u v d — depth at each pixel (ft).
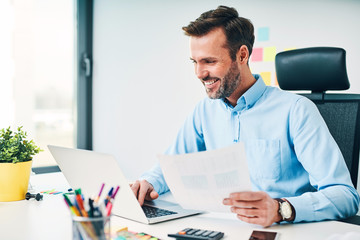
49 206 3.75
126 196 3.21
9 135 4.13
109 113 9.72
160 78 8.80
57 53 9.85
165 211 3.51
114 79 9.55
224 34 4.01
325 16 6.91
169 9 8.60
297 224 3.24
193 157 2.83
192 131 5.10
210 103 4.91
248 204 3.01
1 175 3.88
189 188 3.08
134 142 9.33
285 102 4.32
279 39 7.38
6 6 8.52
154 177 4.28
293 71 5.04
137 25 9.10
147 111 9.06
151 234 2.93
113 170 3.15
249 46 4.29
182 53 8.42
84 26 9.73
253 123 4.43
